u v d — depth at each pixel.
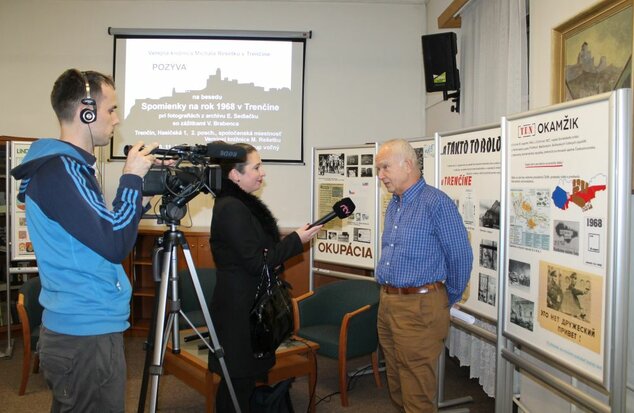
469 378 3.61
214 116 4.92
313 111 4.98
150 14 4.90
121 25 4.89
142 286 4.78
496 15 3.24
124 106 4.87
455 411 2.96
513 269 2.19
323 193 4.01
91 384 1.44
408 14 4.98
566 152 1.88
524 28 2.91
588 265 1.77
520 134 2.14
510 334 2.20
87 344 1.43
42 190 1.36
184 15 4.91
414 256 2.24
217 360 2.11
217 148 1.80
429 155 3.16
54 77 4.89
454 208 2.23
